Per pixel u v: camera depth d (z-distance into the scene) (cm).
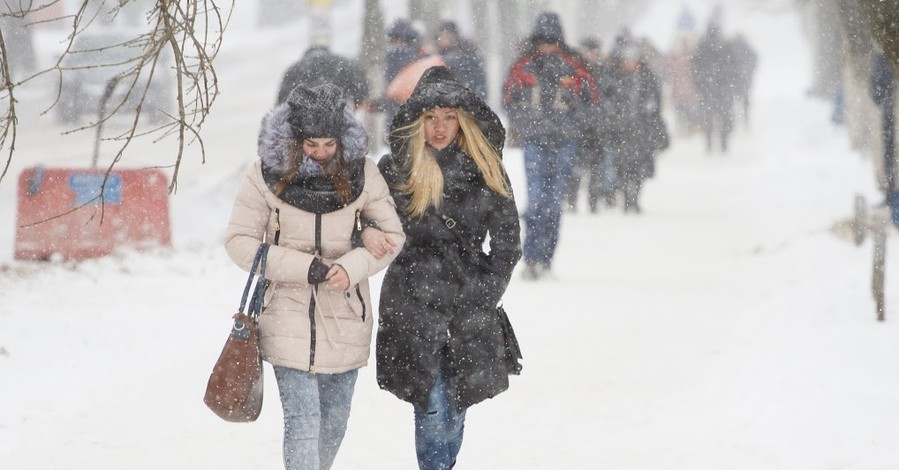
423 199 1753
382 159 1802
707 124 9369
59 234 4278
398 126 1764
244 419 1695
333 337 1723
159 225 4441
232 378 1669
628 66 6112
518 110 4025
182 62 1716
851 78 7694
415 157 1753
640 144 6088
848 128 8481
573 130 4022
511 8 12681
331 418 1794
